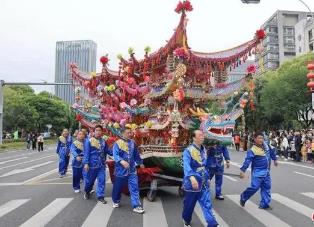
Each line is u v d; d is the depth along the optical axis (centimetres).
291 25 8594
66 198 1033
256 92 4212
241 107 1022
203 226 727
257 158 873
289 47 8519
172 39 973
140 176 988
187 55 931
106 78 1383
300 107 3919
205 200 679
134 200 855
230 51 1102
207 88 1086
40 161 2394
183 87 984
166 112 1028
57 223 749
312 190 1158
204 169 695
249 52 1060
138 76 1220
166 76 1045
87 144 990
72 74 1602
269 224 736
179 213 838
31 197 1051
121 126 1039
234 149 3950
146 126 1054
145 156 1012
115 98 1206
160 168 1029
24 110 5188
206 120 919
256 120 4403
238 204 939
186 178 689
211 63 1069
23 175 1598
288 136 2636
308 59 4069
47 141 6084
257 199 1010
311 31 6981
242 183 1320
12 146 4275
